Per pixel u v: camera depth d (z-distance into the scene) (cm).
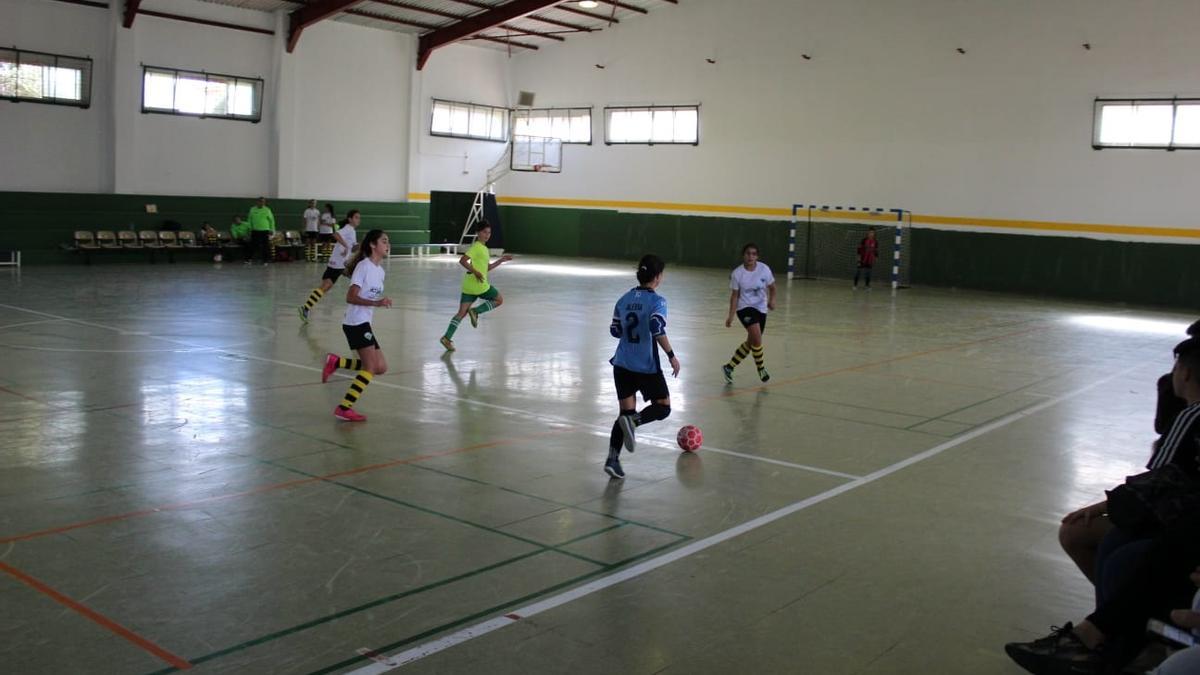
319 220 2752
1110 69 2398
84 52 2420
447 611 446
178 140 2611
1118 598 381
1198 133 2302
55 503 587
